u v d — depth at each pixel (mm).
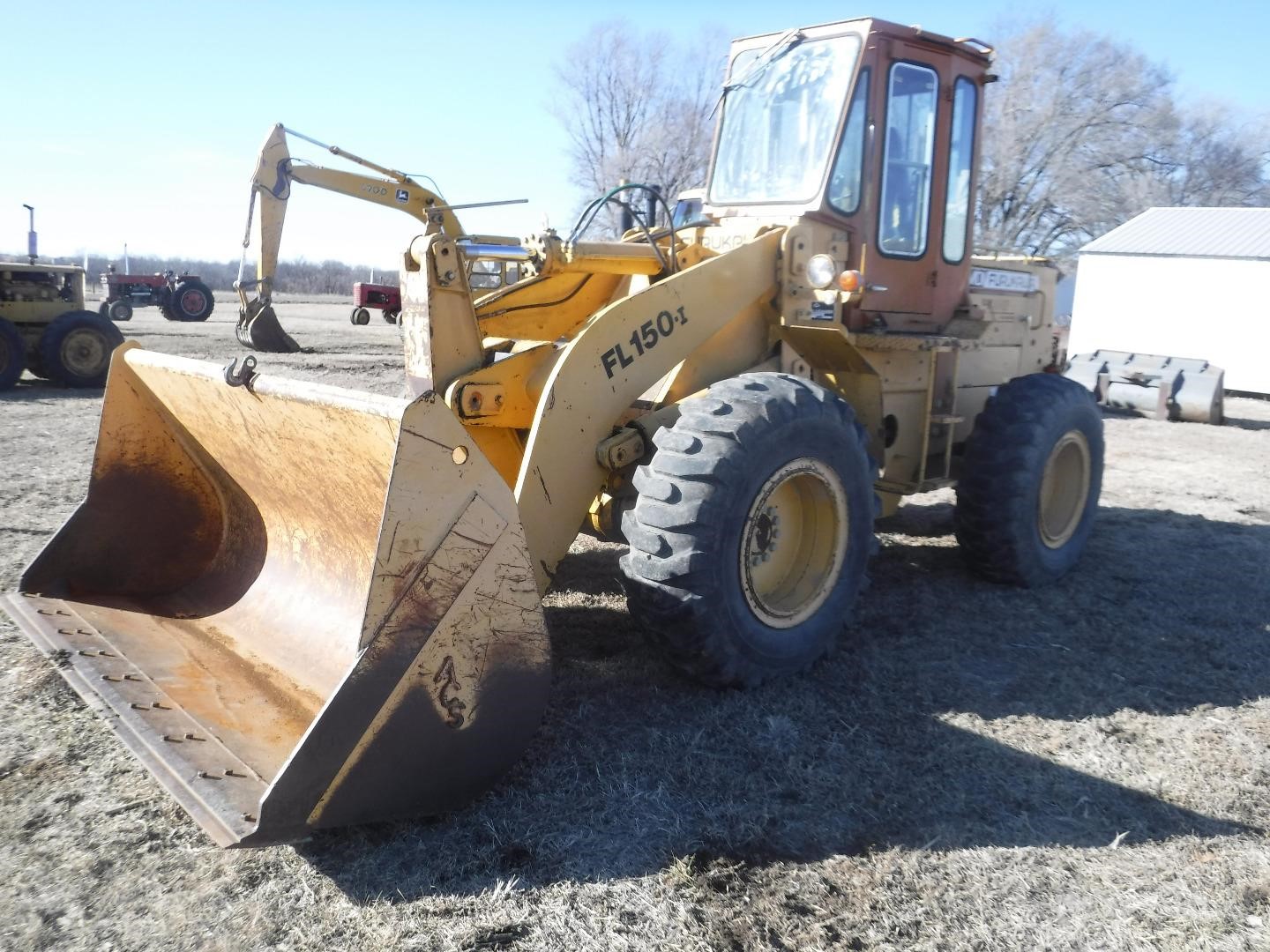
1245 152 38500
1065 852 2738
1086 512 5309
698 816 2826
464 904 2418
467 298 3752
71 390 12031
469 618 2598
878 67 4367
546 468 3412
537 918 2377
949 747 3316
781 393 3520
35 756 3025
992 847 2748
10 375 11555
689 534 3268
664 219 5930
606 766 3059
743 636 3439
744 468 3316
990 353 5562
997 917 2453
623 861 2605
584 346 3510
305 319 29953
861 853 2697
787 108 4535
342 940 2287
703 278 3879
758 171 4625
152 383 3693
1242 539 6277
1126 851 2754
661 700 3521
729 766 3102
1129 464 9227
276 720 2830
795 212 4332
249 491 3756
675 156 33156
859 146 4387
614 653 3943
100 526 3762
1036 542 4941
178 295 26109
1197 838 2826
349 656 3082
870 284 4500
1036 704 3684
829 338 4188
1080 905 2510
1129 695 3803
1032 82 35375
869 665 3965
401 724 2490
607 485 3857
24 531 5445
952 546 5879
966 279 5117
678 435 3387
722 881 2545
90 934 2273
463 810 2795
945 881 2586
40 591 3621
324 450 3012
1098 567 5504
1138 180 35625
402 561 2469
